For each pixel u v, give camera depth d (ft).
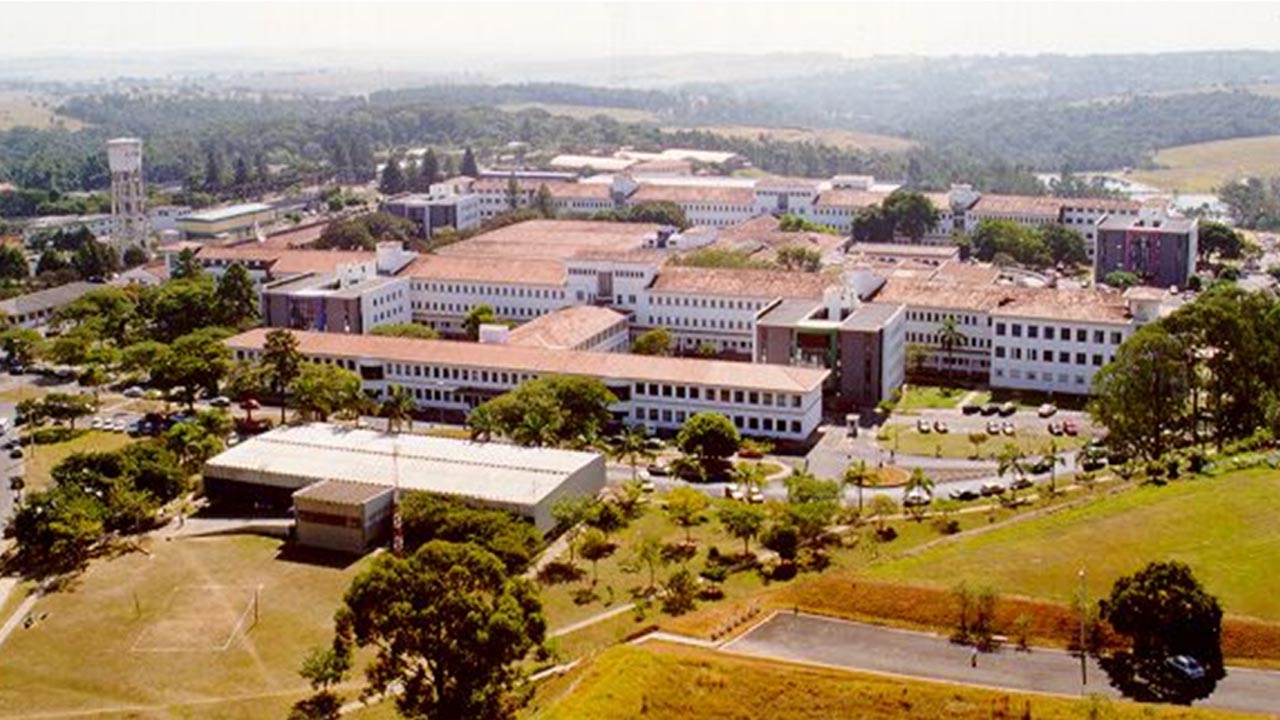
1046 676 426.51
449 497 614.75
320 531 609.83
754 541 596.29
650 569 562.66
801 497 601.62
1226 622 446.60
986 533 555.28
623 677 421.18
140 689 475.31
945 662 438.81
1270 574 480.23
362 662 490.90
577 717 395.55
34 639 515.91
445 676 427.74
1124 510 553.23
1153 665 429.79
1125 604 427.33
